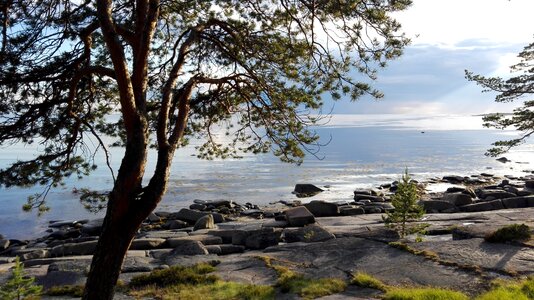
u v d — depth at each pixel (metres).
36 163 9.98
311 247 13.48
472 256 10.90
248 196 42.66
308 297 8.80
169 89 7.91
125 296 9.55
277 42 10.26
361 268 10.78
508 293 7.92
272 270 11.42
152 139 11.78
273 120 10.26
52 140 10.09
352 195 42.22
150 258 13.65
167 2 10.59
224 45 10.08
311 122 10.15
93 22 9.03
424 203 27.05
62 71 9.37
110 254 6.64
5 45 8.88
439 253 11.35
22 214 34.59
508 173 58.62
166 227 25.58
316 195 42.56
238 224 23.84
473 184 46.28
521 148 111.00
